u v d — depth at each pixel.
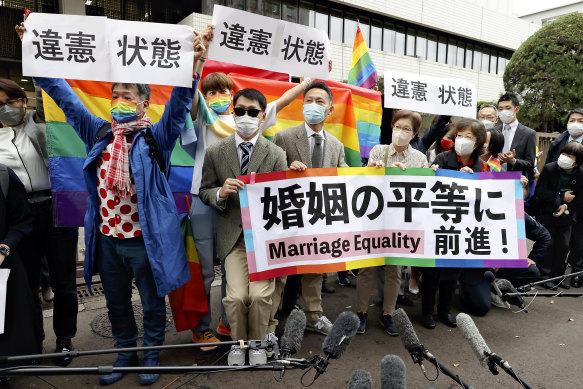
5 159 2.76
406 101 3.34
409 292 4.46
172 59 2.31
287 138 3.23
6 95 2.70
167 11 9.95
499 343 3.25
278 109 3.40
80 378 2.71
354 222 3.05
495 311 3.93
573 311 3.91
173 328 3.49
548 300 4.19
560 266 4.61
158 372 1.48
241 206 2.73
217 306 3.91
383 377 1.40
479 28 16.75
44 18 2.21
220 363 2.91
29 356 1.57
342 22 13.52
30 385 2.62
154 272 2.49
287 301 3.63
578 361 2.97
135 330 2.82
